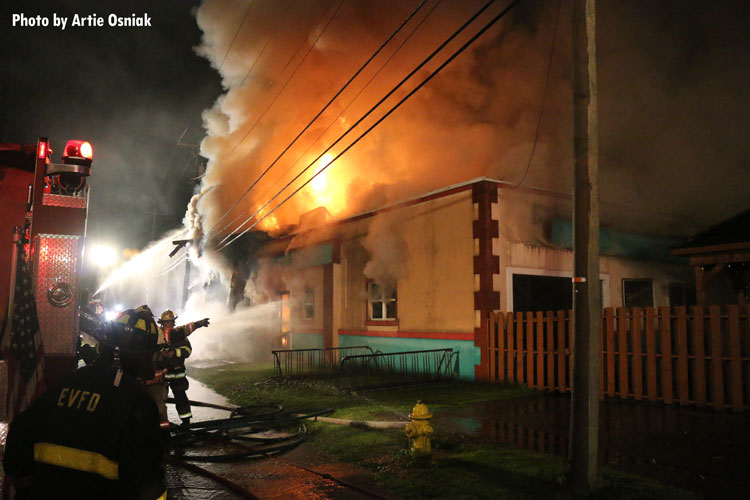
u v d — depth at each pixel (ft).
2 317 14.89
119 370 7.25
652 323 28.91
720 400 26.17
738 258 34.65
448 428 23.54
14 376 13.42
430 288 41.98
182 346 23.17
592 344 16.05
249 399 32.89
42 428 6.86
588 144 16.44
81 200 14.02
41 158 13.74
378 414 26.66
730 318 26.20
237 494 16.65
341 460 19.76
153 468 6.95
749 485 15.76
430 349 41.45
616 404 28.50
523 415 26.16
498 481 16.58
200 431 21.94
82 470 6.67
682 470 17.22
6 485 11.10
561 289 42.73
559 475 16.61
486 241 37.78
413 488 16.31
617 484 15.93
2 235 15.48
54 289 13.41
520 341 34.96
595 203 16.39
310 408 29.04
